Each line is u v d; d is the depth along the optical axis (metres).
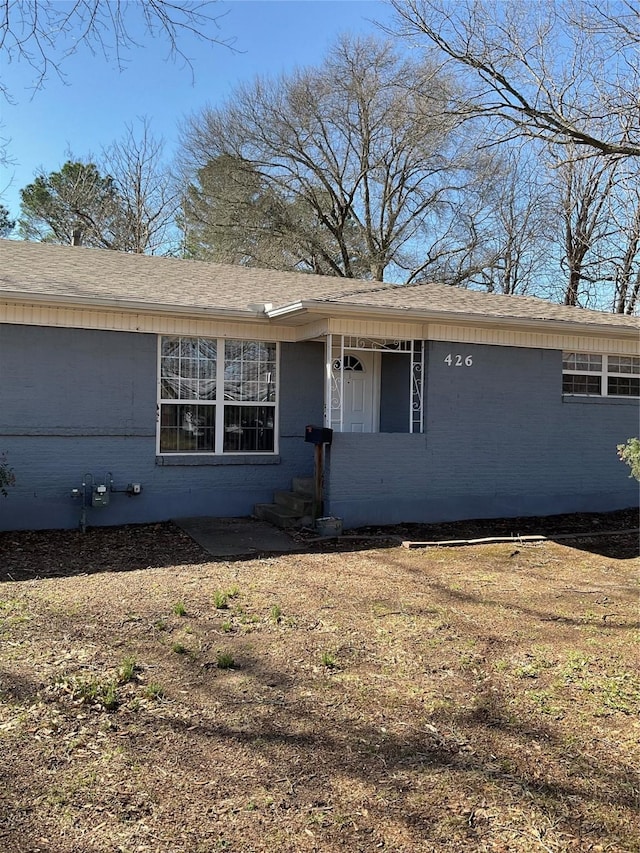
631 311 22.12
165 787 3.04
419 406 10.20
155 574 6.82
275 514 9.50
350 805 2.93
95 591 6.12
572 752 3.41
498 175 23.22
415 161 25.72
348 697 4.01
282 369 10.51
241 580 6.62
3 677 4.16
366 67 25.34
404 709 3.86
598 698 4.04
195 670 4.36
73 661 4.44
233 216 26.84
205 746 3.41
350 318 9.38
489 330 10.38
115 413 9.30
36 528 8.91
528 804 2.95
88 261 11.22
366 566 7.39
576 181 17.73
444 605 5.96
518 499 10.68
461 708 3.89
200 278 11.34
